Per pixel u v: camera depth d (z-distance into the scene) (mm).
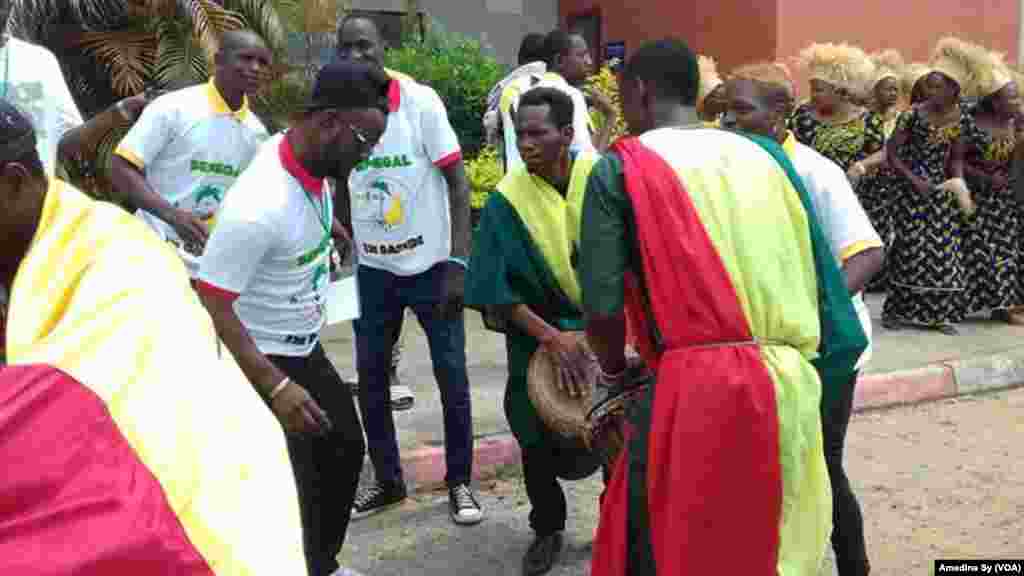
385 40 11445
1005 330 8070
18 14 7133
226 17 7484
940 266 7742
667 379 2600
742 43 10367
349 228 4781
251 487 1320
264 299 3188
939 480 5164
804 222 2697
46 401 1280
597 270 2641
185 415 1349
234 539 1258
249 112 4531
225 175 4434
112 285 1506
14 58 3773
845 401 3410
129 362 1383
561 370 3641
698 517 2547
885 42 10680
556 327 3811
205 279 2967
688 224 2580
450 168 4461
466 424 4582
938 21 10984
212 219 4453
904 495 4953
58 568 1113
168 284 1563
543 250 3748
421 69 9578
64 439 1239
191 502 1269
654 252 2584
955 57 7508
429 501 4867
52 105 3875
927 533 4508
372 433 4645
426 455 5004
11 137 1665
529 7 12266
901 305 7930
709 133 2748
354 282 3809
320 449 3369
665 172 2619
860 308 3686
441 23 11688
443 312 4488
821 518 2658
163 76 7461
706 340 2561
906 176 7680
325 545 3480
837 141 6824
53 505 1176
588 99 5980
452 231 4484
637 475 2711
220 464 1320
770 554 2561
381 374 4613
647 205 2600
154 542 1179
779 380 2545
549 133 3680
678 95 2998
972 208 7836
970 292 8195
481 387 6184
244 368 2990
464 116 9625
